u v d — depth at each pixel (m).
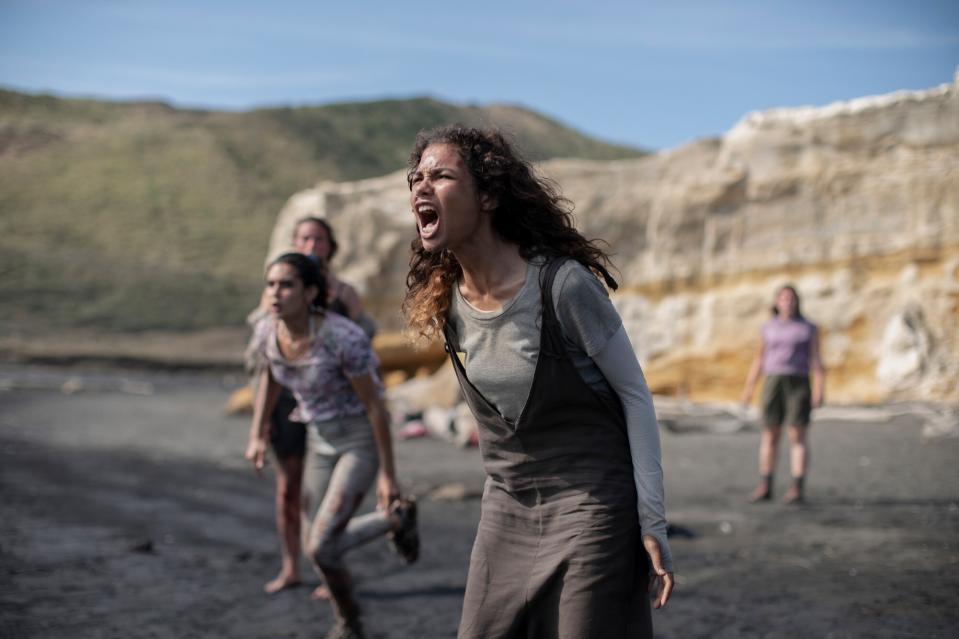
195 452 12.13
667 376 18.94
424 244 2.50
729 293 18.73
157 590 5.31
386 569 5.79
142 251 63.03
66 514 7.60
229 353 42.56
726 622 4.51
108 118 89.44
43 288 51.75
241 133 87.31
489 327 2.49
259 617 4.81
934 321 16.92
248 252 65.56
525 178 2.49
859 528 6.71
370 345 4.46
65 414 17.88
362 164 87.56
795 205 18.34
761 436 13.63
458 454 12.09
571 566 2.43
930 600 4.79
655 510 2.43
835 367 17.53
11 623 4.60
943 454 10.75
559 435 2.50
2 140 78.75
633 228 19.97
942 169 17.27
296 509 5.41
